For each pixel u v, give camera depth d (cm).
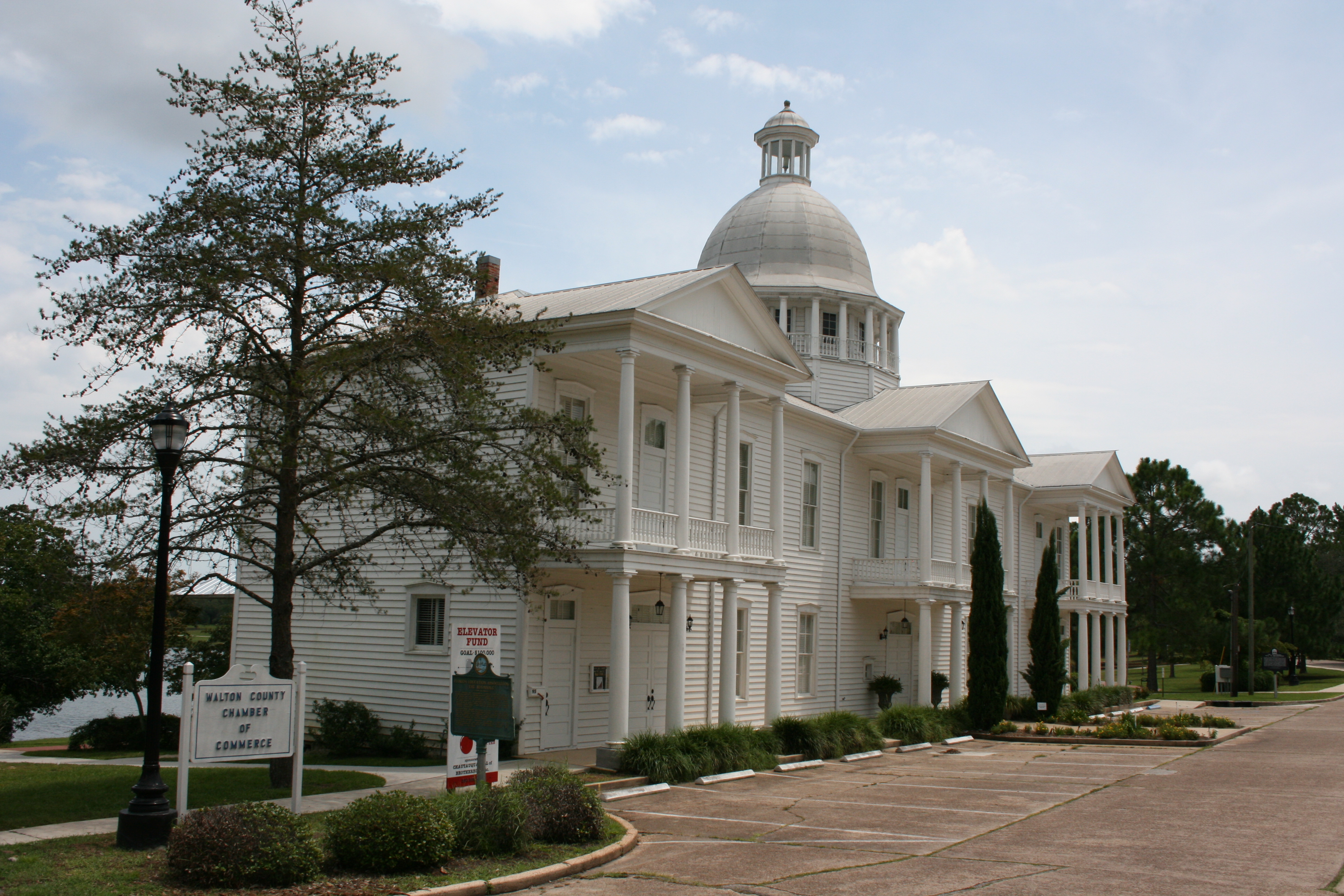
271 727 1309
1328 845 1317
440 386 1705
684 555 2234
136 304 1516
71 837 1206
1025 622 4622
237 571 2509
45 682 3547
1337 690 5991
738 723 2652
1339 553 11100
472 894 1039
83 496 1484
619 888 1083
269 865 1015
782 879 1122
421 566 2267
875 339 4053
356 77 1658
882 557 3484
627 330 2153
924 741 2711
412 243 1623
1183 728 2906
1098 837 1380
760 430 2923
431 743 2267
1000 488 4444
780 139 4353
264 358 1605
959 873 1145
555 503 1606
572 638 2302
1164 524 6084
